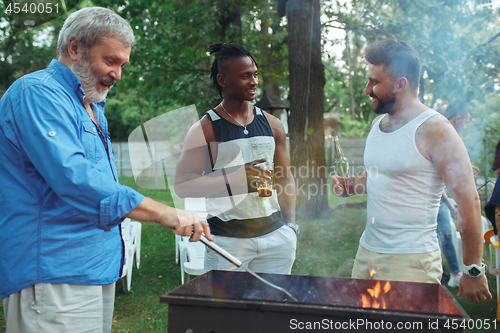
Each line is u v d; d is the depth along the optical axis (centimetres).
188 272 295
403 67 154
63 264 128
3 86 1319
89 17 131
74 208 124
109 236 143
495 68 550
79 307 131
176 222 129
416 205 153
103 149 142
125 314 295
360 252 174
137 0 788
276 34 856
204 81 762
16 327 129
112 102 1733
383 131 166
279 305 114
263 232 183
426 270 152
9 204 128
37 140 120
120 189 125
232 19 746
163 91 866
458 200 144
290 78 589
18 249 127
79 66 134
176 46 760
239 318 118
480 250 147
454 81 541
